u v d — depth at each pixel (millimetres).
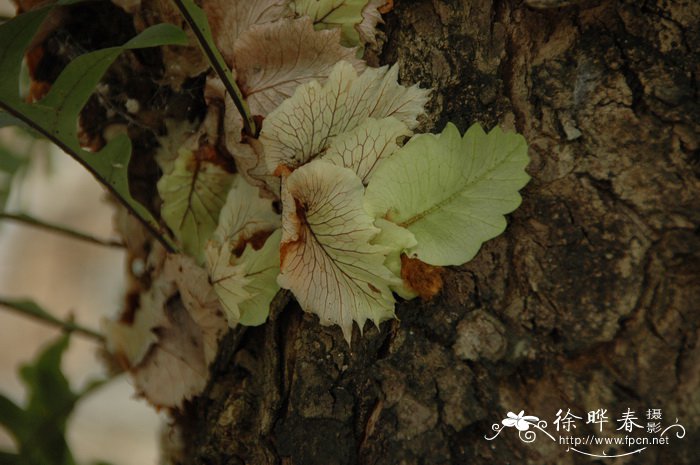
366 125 700
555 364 706
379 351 725
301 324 743
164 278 794
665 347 697
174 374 800
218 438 771
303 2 738
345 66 706
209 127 772
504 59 741
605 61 729
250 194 751
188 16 711
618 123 720
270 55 737
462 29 746
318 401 729
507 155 691
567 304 708
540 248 716
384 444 710
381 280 698
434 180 695
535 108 733
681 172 709
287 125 710
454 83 742
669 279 702
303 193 703
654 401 693
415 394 712
